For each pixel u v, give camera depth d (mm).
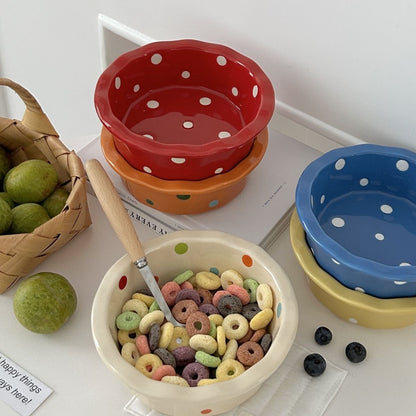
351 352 737
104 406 705
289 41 859
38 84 1396
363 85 837
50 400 708
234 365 672
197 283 761
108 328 670
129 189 848
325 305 785
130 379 627
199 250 747
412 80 792
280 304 689
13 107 1585
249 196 870
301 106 921
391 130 861
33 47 1294
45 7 1162
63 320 731
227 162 783
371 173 818
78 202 756
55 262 821
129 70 837
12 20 1271
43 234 732
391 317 731
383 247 784
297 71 885
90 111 1341
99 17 1064
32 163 797
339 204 826
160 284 772
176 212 836
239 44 916
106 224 863
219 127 864
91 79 1245
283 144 934
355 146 798
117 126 750
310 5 803
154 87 890
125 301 735
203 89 899
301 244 748
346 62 829
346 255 680
